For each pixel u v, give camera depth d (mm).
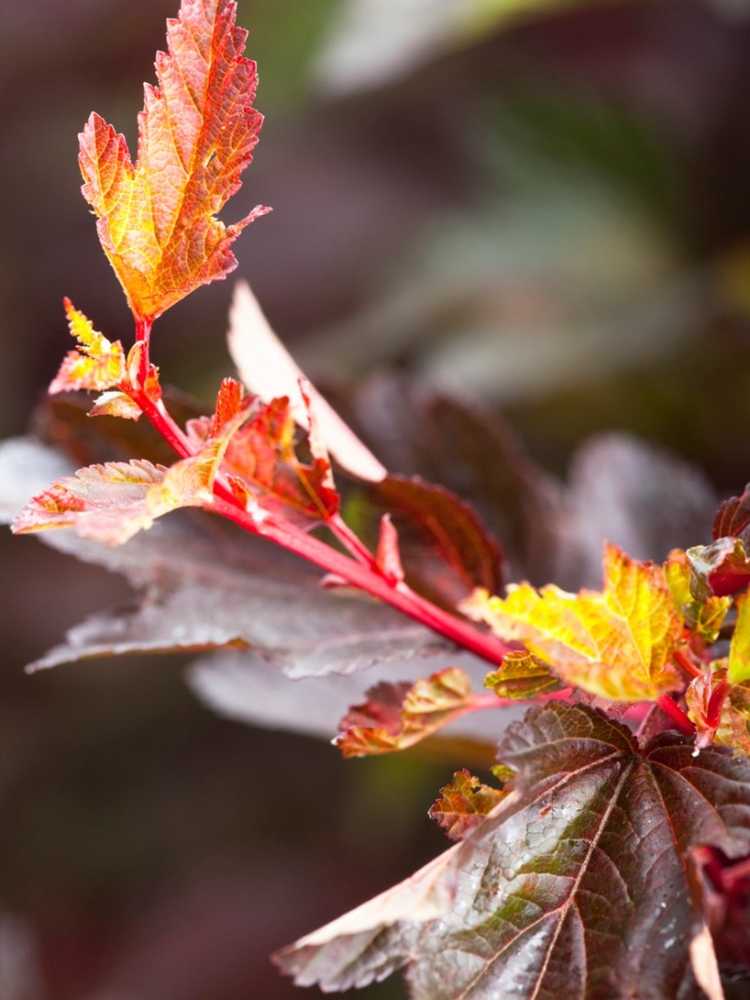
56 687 1917
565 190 1260
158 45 1726
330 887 1678
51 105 1819
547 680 479
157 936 1749
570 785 478
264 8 1083
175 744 1831
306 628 527
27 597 2068
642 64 1415
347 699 571
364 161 1786
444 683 492
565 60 1450
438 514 535
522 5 946
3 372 2189
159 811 1777
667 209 1231
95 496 468
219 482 483
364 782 1592
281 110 1261
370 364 1264
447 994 472
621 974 468
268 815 1746
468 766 790
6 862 1773
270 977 1688
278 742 1800
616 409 1219
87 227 2215
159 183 476
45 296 2209
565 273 1233
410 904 467
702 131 1230
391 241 1918
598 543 609
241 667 588
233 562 538
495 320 1239
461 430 576
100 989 1706
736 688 473
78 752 1837
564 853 476
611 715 492
